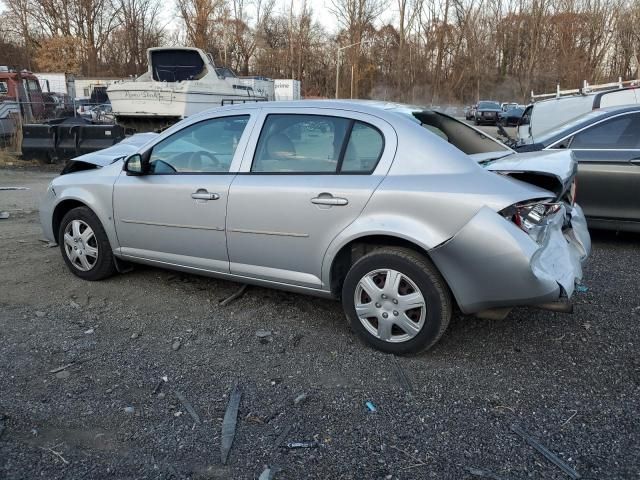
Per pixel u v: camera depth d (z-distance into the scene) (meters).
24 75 23.09
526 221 3.21
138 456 2.61
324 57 64.12
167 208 4.31
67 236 4.96
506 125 36.41
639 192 5.98
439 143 3.45
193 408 3.00
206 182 4.11
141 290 4.73
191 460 2.58
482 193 3.21
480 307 3.29
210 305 4.43
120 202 4.59
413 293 3.42
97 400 3.06
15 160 15.15
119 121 17.45
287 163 3.86
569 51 56.84
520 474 2.49
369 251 3.70
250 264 4.03
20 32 59.91
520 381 3.27
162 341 3.80
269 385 3.24
